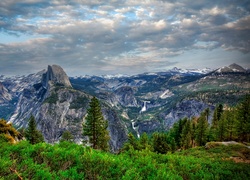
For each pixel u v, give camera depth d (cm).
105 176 1083
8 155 1145
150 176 1162
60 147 1361
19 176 930
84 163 1157
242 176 1556
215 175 1448
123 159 1388
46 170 1014
